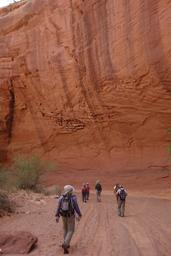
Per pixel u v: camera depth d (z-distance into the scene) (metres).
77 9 32.94
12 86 37.50
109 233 9.79
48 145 35.28
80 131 33.47
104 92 31.41
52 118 35.03
